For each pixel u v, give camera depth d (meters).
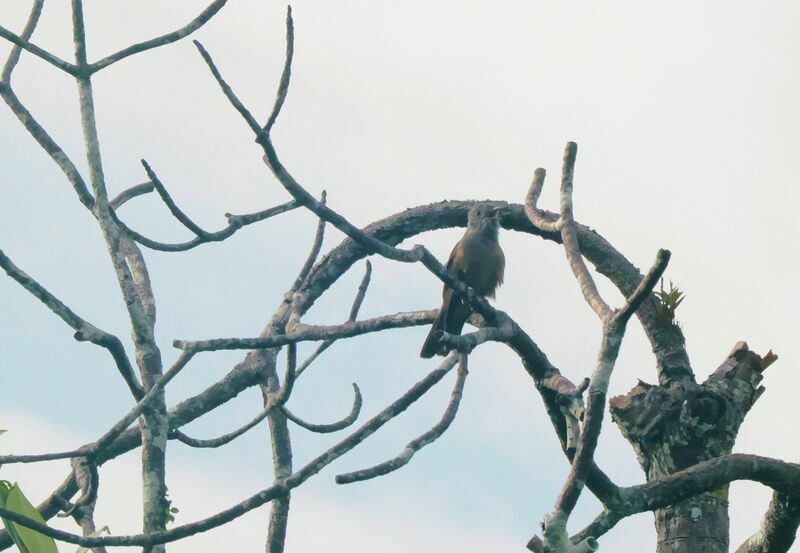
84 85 11.96
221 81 9.44
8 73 12.40
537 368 11.93
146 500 11.02
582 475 8.70
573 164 10.57
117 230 11.88
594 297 9.29
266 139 9.64
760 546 12.05
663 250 8.35
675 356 13.55
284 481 9.75
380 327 10.95
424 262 11.22
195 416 14.80
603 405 8.77
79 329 10.98
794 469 11.26
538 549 9.05
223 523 9.34
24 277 10.97
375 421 10.54
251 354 15.20
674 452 12.97
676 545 12.54
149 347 11.75
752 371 13.52
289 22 9.38
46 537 9.46
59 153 12.11
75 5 11.90
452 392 11.10
